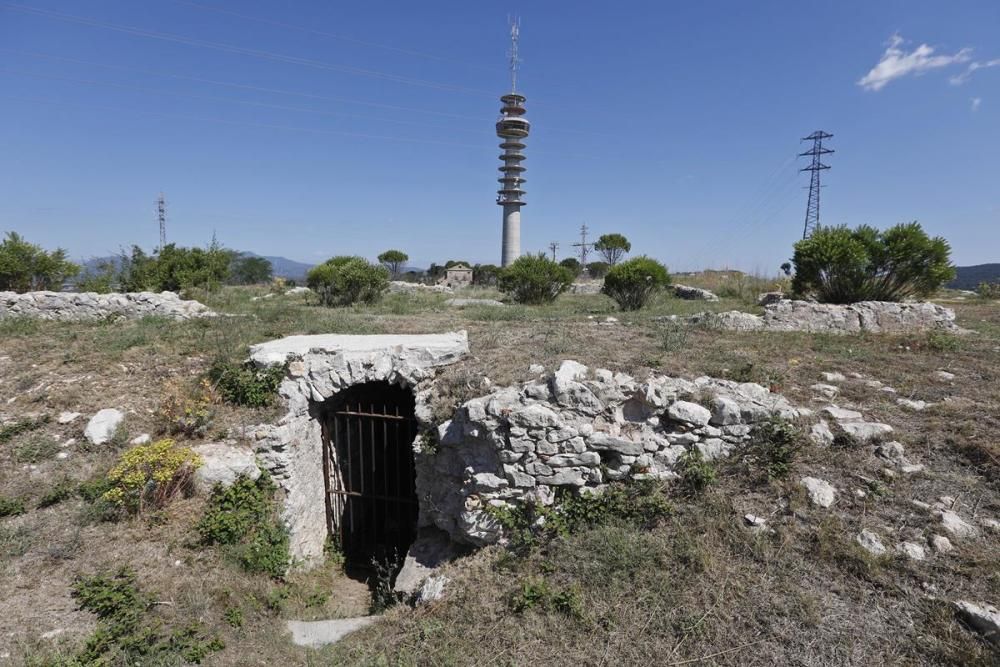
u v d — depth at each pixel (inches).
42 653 148.9
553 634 153.6
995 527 157.4
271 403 255.8
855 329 363.3
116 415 250.8
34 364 303.7
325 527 278.1
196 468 221.9
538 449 201.5
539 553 188.7
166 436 244.7
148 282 663.1
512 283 700.7
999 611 133.6
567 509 196.9
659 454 197.2
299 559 239.3
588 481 199.8
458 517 218.7
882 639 135.3
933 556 152.2
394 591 212.4
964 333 350.0
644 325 382.3
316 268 629.9
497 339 311.7
